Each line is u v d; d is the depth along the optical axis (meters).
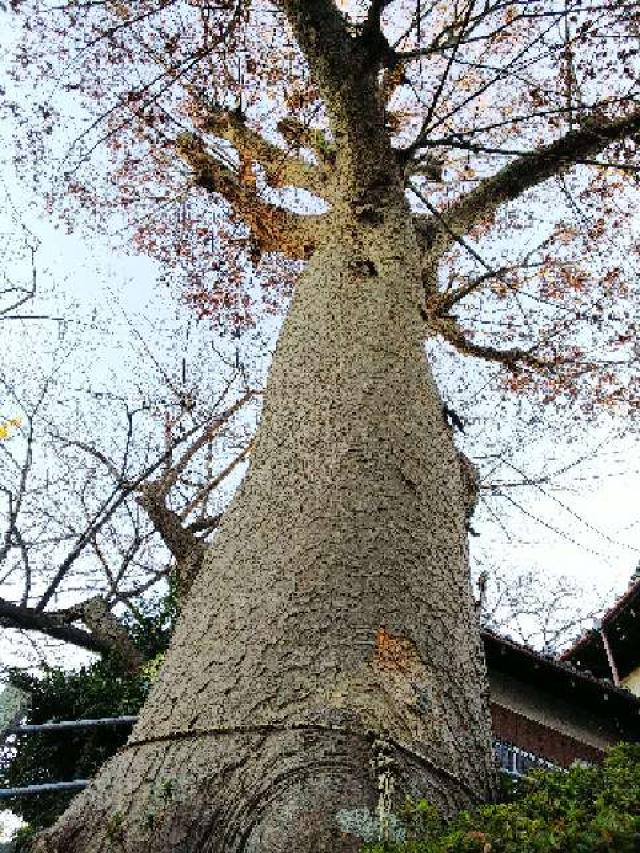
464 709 2.34
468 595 2.83
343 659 2.17
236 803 1.82
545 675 8.19
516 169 5.96
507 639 7.91
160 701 2.26
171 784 1.92
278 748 1.92
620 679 10.81
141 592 8.02
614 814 1.58
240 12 4.75
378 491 2.79
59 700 6.95
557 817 1.74
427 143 5.07
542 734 8.19
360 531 2.62
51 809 6.35
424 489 2.96
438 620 2.50
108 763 2.21
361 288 3.96
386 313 3.78
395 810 1.80
